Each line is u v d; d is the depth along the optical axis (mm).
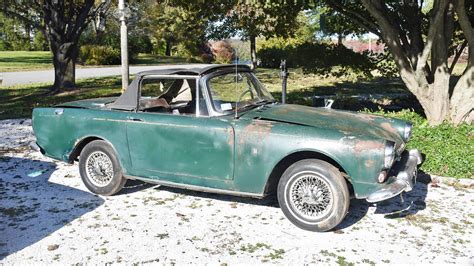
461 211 5070
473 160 6277
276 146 4547
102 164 5648
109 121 5434
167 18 24578
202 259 4070
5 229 4762
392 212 5059
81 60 35219
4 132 9953
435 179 6008
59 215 5121
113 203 5480
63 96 16266
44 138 5973
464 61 27422
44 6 17594
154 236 4547
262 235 4547
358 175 4316
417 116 9727
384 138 4391
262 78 21750
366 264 3939
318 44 11078
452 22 8281
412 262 3963
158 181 5301
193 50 34938
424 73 8398
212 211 5184
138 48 45594
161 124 5090
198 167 4969
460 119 8430
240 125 4730
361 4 9734
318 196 4500
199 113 4984
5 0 17469
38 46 58719
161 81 5371
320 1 10086
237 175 4777
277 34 10875
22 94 17453
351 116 5176
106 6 20484
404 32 9266
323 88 17281
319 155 4598
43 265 3996
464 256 4066
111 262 4039
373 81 20016
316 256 4098
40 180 6410
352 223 4789
